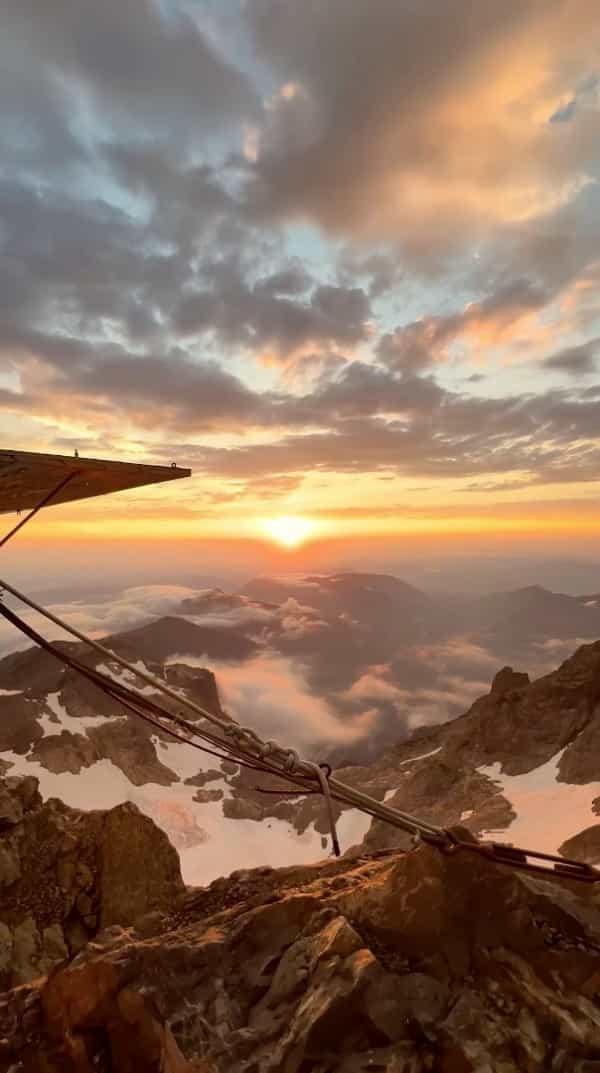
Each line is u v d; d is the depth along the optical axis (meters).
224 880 11.45
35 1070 6.47
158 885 19.62
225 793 137.50
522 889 6.41
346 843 103.81
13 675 170.62
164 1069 5.90
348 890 7.62
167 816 122.00
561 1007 5.60
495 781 90.06
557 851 63.34
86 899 19.38
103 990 6.50
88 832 20.69
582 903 6.66
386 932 6.57
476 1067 5.19
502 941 6.20
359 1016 5.75
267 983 6.59
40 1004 7.13
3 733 134.62
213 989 6.45
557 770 88.44
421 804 92.38
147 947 6.75
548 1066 5.19
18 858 19.92
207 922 7.70
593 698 101.00
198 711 5.31
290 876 11.17
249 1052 5.75
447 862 6.59
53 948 18.25
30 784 22.92
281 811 129.75
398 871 6.91
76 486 6.72
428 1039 5.54
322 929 6.89
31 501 6.89
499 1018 5.59
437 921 6.39
